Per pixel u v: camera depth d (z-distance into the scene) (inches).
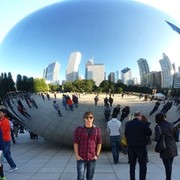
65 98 418.6
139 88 414.6
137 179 294.7
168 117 438.9
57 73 419.5
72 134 438.3
